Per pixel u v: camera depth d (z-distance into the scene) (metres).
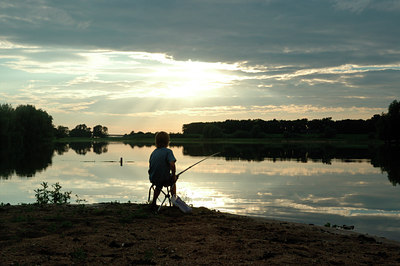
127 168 27.09
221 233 5.41
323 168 27.98
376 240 6.34
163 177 7.19
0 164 30.70
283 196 13.46
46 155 45.84
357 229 8.07
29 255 4.03
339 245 5.22
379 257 4.54
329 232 6.74
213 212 7.71
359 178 21.03
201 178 19.95
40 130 86.75
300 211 10.45
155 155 7.21
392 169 27.27
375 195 14.27
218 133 151.12
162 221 6.30
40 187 15.81
